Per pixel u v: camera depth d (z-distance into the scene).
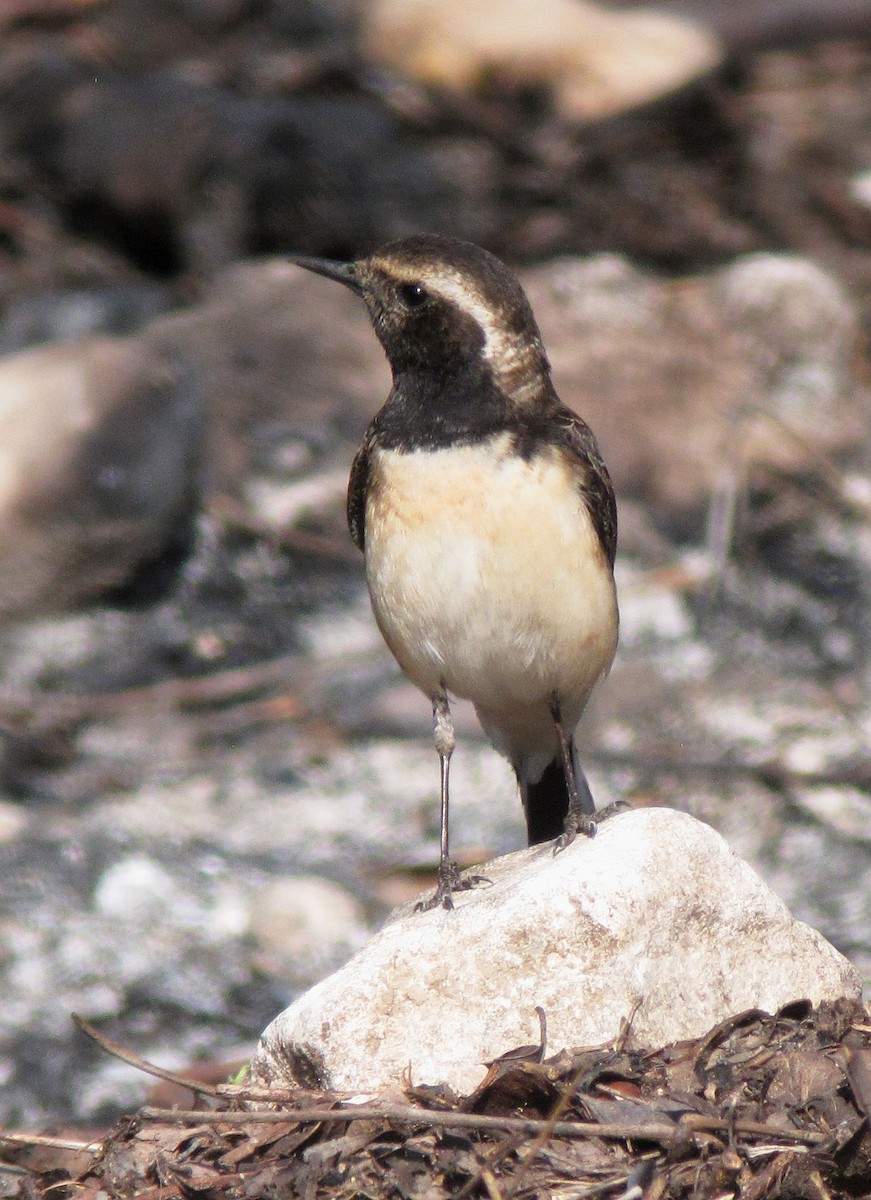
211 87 21.06
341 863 12.51
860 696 14.44
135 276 20.19
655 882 6.50
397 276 7.72
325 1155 6.03
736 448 16.58
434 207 20.22
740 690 14.51
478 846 12.59
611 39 22.30
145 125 20.36
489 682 7.80
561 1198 5.77
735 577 15.84
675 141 21.73
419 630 7.65
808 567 16.05
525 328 7.66
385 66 22.11
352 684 14.85
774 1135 5.91
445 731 7.89
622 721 14.16
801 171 21.52
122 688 14.85
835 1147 5.77
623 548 16.20
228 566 15.96
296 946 11.43
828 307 18.73
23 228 20.47
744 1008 6.64
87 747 14.09
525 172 20.89
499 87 21.98
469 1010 6.43
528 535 7.41
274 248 20.11
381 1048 6.44
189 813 13.23
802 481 16.78
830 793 13.09
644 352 17.97
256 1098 6.46
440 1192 5.86
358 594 16.06
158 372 16.19
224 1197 6.07
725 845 6.77
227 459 16.88
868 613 15.48
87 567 15.45
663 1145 5.92
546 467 7.48
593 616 7.69
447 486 7.42
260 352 17.83
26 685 14.65
